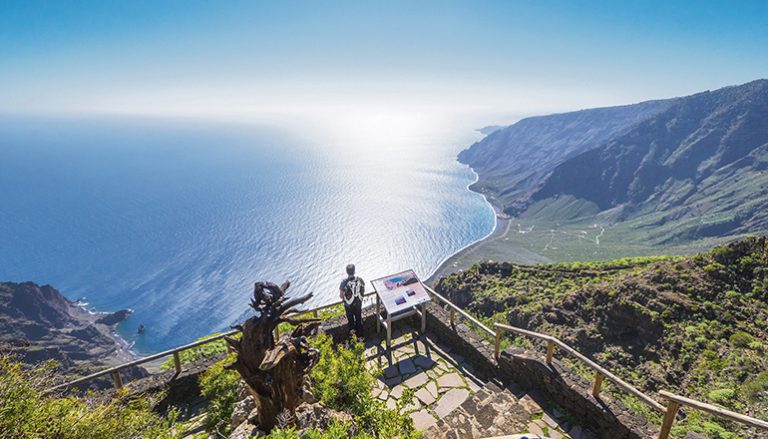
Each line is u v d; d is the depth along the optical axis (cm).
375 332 976
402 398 569
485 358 803
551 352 686
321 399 592
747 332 1639
